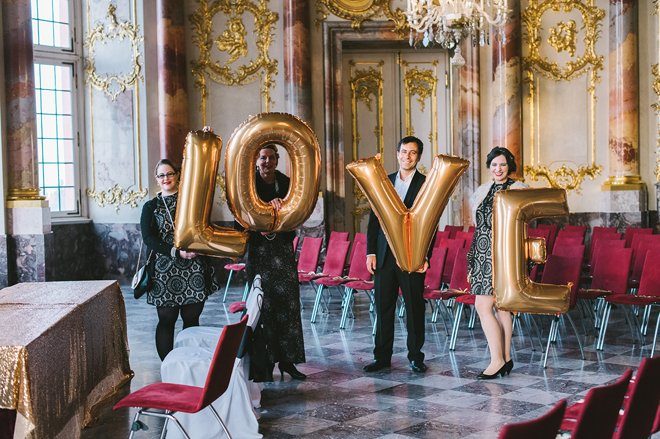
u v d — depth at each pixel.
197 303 6.25
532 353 7.51
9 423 4.14
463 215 13.84
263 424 5.37
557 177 13.88
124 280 13.41
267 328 6.41
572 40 13.83
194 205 4.89
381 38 13.66
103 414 5.73
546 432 2.51
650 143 13.70
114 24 13.28
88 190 13.48
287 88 13.59
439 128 14.23
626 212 13.51
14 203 11.59
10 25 11.54
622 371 6.71
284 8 13.54
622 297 7.60
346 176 14.18
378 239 6.84
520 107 13.64
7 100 11.58
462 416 5.48
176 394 4.38
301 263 10.41
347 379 6.60
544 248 5.53
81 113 13.43
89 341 5.63
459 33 9.98
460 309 7.82
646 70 13.66
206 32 13.62
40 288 6.30
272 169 6.38
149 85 13.29
